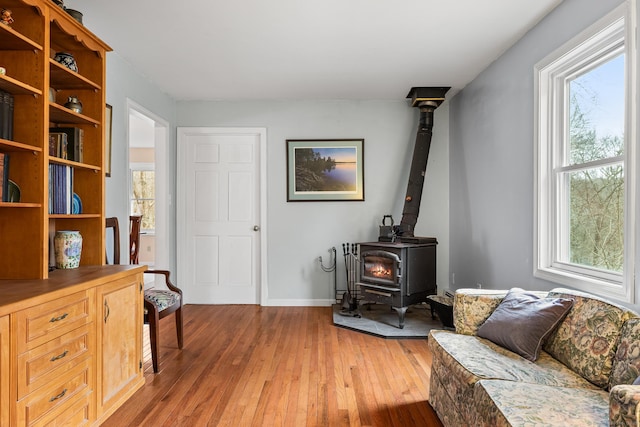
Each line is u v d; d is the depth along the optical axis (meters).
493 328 2.16
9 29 1.80
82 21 2.69
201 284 4.89
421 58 3.52
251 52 3.38
